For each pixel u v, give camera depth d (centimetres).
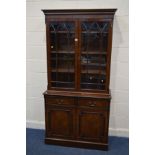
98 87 275
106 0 279
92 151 281
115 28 285
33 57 315
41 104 333
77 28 256
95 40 264
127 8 277
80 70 270
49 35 264
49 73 278
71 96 271
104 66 268
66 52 270
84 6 286
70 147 291
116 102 311
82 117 278
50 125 290
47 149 285
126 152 279
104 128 276
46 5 295
